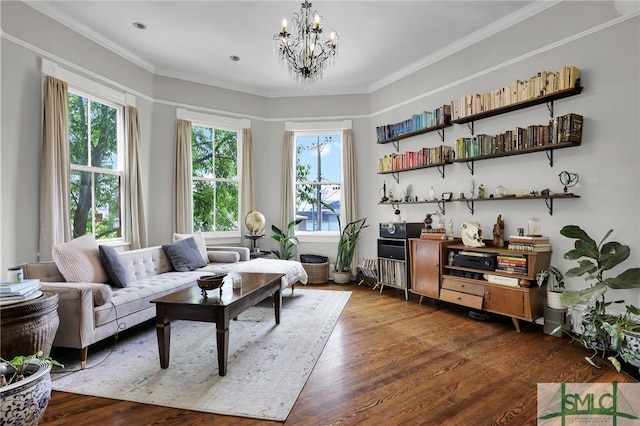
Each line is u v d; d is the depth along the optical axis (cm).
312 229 557
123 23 349
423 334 293
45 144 307
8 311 189
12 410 140
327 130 540
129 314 267
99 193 381
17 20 290
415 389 201
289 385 205
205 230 504
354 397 192
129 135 408
